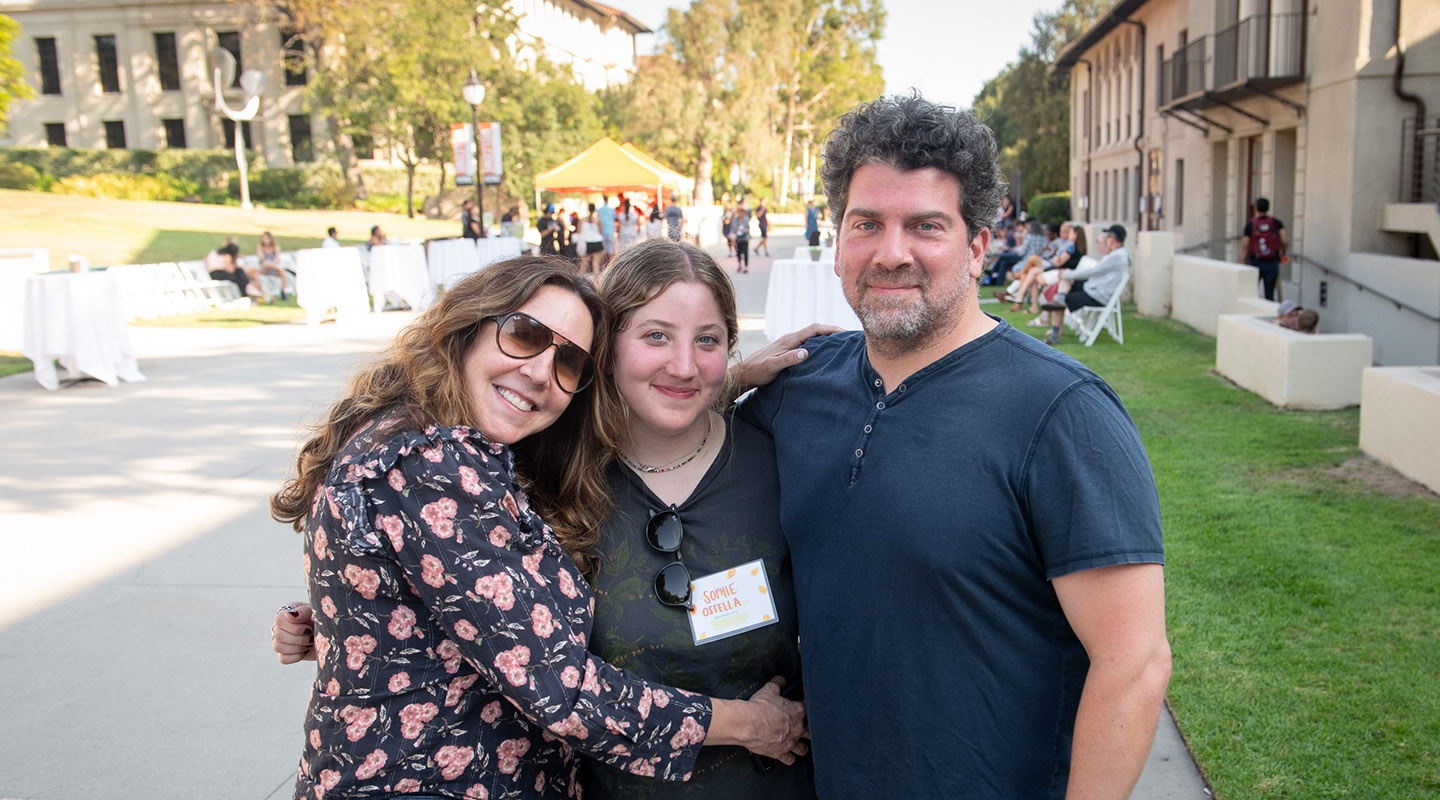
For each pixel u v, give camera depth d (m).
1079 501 1.52
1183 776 3.13
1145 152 25.95
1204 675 3.67
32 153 48.69
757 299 18.09
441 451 1.59
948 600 1.62
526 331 1.68
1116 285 12.59
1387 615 4.11
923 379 1.69
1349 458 6.63
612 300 1.89
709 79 52.62
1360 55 12.39
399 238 33.22
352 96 44.56
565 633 1.64
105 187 44.00
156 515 6.12
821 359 1.99
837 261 1.75
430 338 1.70
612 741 1.66
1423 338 11.07
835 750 1.77
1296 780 3.02
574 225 25.23
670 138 51.59
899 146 1.62
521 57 55.78
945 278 1.64
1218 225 19.58
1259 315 10.54
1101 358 11.49
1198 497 5.86
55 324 10.20
